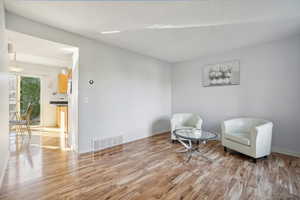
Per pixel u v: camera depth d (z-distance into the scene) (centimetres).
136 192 183
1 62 193
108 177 217
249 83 367
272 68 334
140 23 258
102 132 345
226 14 229
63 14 229
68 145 359
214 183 204
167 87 524
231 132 333
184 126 413
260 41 337
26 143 372
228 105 403
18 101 541
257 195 180
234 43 348
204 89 453
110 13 226
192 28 275
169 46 368
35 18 240
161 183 204
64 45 290
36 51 340
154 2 199
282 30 283
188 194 181
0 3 178
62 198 171
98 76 336
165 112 517
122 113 387
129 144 379
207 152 325
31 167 245
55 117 619
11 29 225
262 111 348
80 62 306
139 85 430
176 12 224
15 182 201
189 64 490
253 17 238
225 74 408
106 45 350
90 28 276
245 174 229
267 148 281
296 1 196
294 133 307
